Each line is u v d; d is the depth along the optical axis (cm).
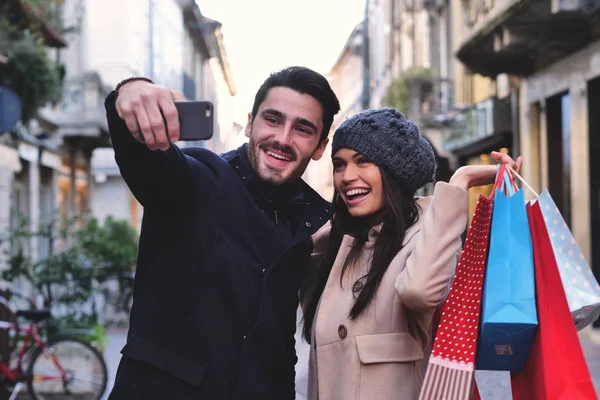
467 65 1323
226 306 194
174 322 191
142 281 198
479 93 1717
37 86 855
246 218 203
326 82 217
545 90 1218
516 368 193
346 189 228
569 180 1156
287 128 212
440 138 1883
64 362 633
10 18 863
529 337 187
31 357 627
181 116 153
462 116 1688
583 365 179
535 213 193
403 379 213
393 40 3191
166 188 184
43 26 906
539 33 1062
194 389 188
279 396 208
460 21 1866
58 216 1097
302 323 250
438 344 192
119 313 1159
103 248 1107
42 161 1678
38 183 1642
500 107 1419
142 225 199
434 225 205
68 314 900
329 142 232
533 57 1224
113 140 171
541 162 1264
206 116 152
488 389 591
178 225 194
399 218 219
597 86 1041
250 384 193
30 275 911
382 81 3581
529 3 956
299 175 220
